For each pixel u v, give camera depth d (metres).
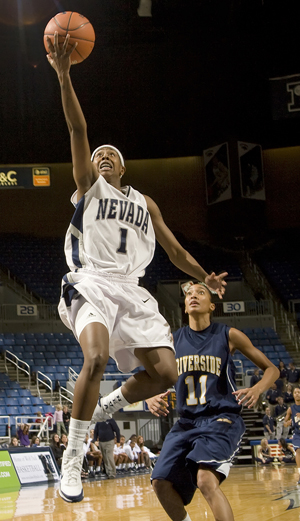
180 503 2.98
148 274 22.14
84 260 2.36
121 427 14.45
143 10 17.14
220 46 18.83
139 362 2.45
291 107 17.64
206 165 21.66
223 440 2.89
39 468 9.66
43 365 16.64
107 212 2.41
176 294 21.17
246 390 2.92
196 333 3.29
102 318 2.18
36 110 20.08
